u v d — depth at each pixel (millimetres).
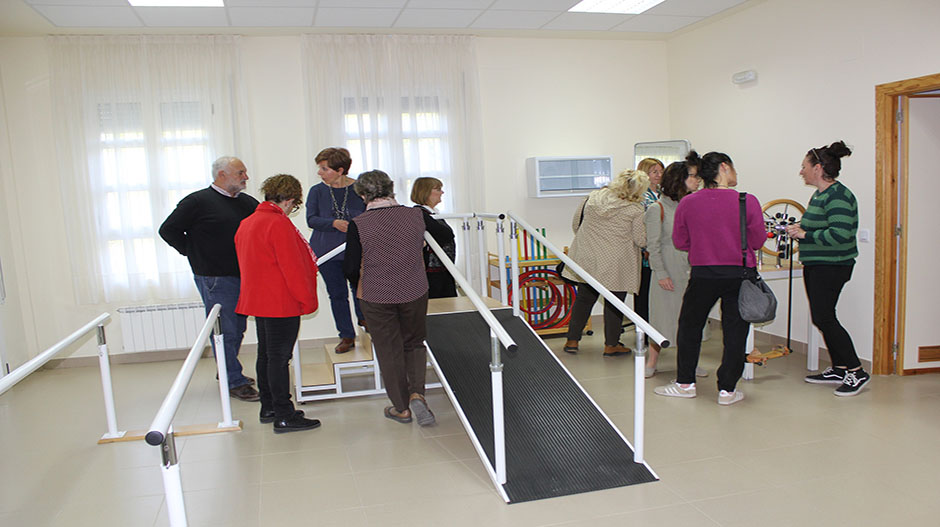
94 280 5312
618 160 6457
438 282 4730
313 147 5570
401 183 5730
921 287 4324
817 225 3984
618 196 4488
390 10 4867
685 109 6297
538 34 5941
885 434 3307
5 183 5113
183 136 5336
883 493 2680
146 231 5375
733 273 3615
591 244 4699
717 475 2889
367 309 3406
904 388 4062
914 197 4258
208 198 3980
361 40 5590
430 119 5816
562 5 4969
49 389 4758
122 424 3916
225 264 4055
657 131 6496
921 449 3107
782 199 4914
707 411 3734
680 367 3988
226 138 5406
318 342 5883
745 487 2770
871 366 4453
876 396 3914
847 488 2732
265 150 5609
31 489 3012
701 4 5133
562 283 5969
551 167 6105
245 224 3404
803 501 2633
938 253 4328
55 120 5145
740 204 3578
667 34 6172
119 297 5410
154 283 5434
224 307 4141
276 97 5598
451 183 5879
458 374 3535
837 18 4527
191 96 5332
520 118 6164
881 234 4289
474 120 5898
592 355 5141
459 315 4305
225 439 3543
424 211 3799
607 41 6355
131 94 5242
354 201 4242
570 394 3402
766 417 3609
